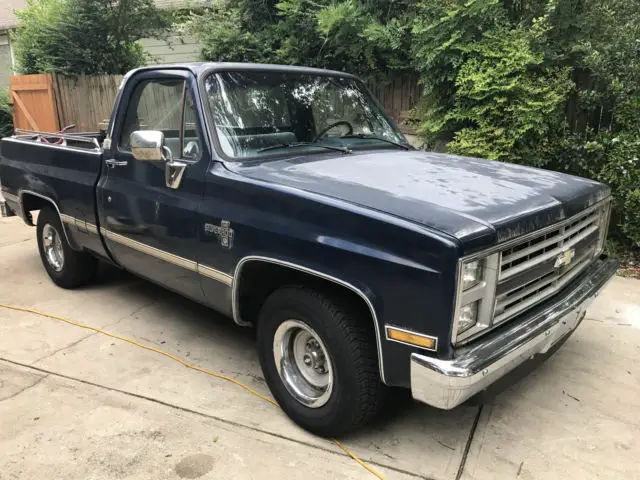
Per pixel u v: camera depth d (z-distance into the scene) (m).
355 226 2.63
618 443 3.06
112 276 5.71
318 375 3.07
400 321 2.50
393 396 3.50
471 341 2.52
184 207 3.47
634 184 5.93
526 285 2.76
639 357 4.04
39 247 5.44
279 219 2.94
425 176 3.21
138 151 3.34
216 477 2.76
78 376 3.72
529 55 6.14
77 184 4.47
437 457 2.93
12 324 4.54
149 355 4.03
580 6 6.63
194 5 10.82
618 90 5.98
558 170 6.64
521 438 3.10
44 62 11.47
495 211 2.64
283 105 3.83
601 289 3.38
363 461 2.88
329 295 2.83
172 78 3.67
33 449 2.97
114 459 2.89
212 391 3.55
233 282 3.23
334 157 3.68
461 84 6.55
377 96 8.27
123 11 10.87
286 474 2.78
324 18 7.41
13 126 13.44
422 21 6.86
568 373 3.81
